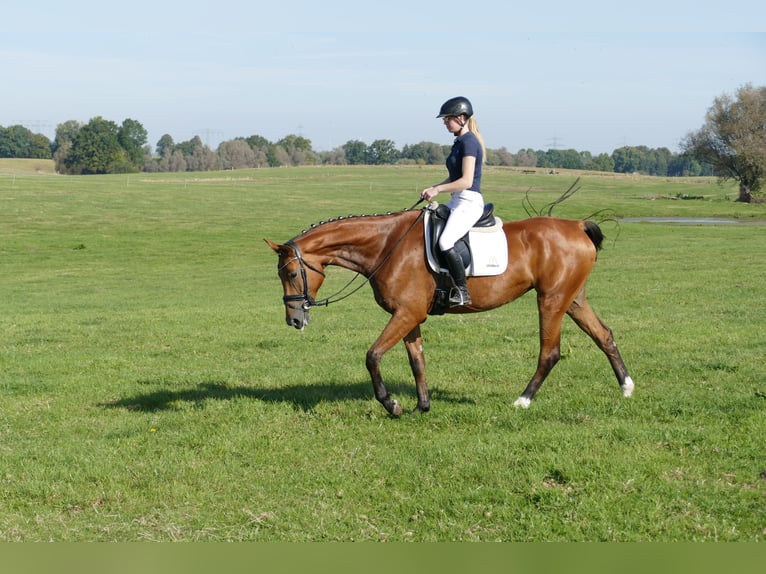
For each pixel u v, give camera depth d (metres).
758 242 34.78
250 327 15.33
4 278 27.86
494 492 6.06
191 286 24.78
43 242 39.59
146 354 12.77
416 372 8.29
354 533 5.53
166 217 52.28
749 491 5.89
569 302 8.30
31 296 22.64
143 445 7.61
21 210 52.31
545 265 8.15
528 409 8.26
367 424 8.01
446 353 11.71
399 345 12.65
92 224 47.50
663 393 8.76
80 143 153.25
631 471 6.29
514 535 5.46
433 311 8.13
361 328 14.78
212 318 16.58
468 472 6.46
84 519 5.93
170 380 10.65
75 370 11.53
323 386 9.75
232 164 167.12
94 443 7.73
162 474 6.73
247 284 24.97
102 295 22.64
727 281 20.06
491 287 8.03
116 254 35.78
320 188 86.31
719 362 10.20
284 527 5.68
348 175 121.62
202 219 51.72
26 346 13.69
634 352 11.27
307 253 8.09
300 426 8.05
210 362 11.99
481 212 7.95
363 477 6.52
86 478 6.73
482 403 8.64
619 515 5.59
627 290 18.97
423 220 7.93
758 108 77.88
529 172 136.12
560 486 6.15
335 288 22.88
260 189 81.25
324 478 6.50
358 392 9.34
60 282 26.48
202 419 8.42
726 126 77.81
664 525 5.46
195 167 164.88
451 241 7.70
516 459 6.68
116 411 9.06
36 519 5.93
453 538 5.42
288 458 7.06
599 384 9.30
